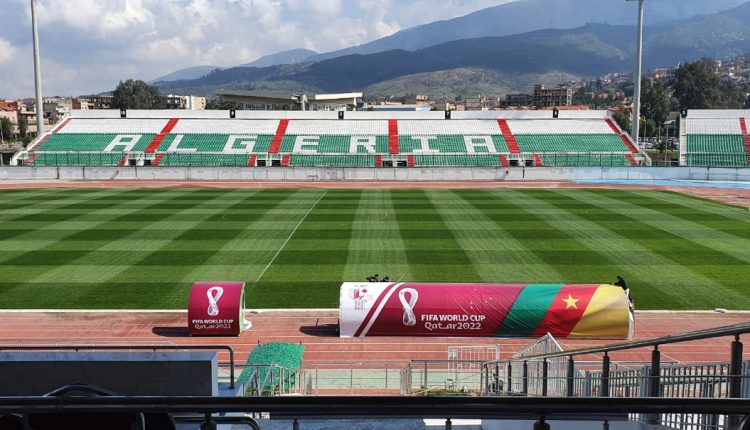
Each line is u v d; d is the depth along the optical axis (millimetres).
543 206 48531
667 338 7680
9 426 3865
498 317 22156
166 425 3871
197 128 79625
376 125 81000
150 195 54625
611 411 3236
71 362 9430
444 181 66500
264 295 26812
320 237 37156
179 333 22891
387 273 29562
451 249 34000
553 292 22484
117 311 24828
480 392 17078
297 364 18375
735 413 3129
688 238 36500
